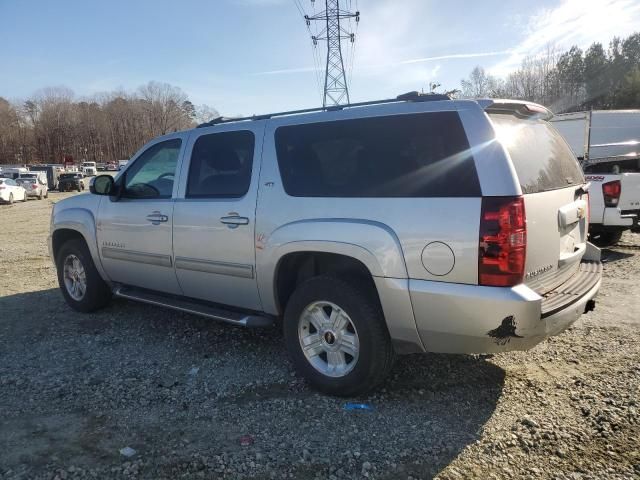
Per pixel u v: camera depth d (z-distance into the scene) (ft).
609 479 8.89
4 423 11.23
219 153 14.34
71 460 9.79
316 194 12.06
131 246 16.58
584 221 13.37
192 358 14.67
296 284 13.51
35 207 90.48
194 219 14.47
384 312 10.97
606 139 33.47
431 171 10.53
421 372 13.23
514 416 11.00
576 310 10.80
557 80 228.63
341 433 10.55
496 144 10.02
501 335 9.85
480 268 9.81
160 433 10.71
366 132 11.62
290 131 12.90
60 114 443.73
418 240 10.42
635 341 14.74
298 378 13.19
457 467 9.36
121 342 16.10
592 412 10.98
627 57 222.07
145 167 16.53
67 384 13.11
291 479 9.15
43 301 21.16
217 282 14.30
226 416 11.35
